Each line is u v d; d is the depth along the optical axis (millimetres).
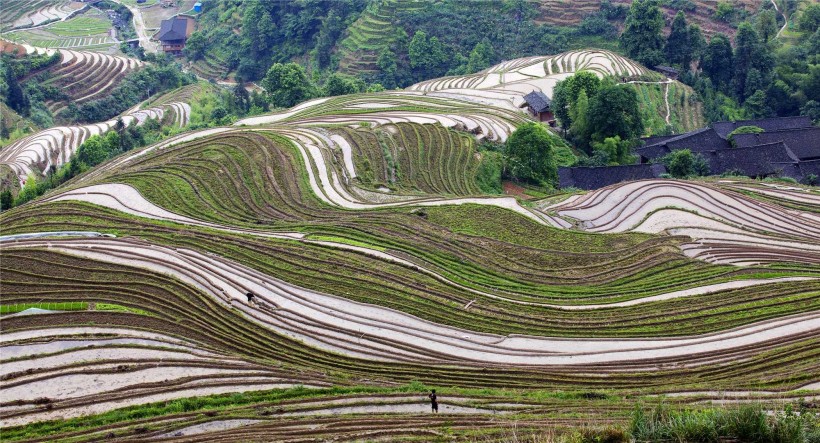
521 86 131500
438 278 59438
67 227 69312
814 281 57562
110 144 108125
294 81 129500
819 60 133500
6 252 62438
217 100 154250
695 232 68625
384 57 167500
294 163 83188
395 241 65812
